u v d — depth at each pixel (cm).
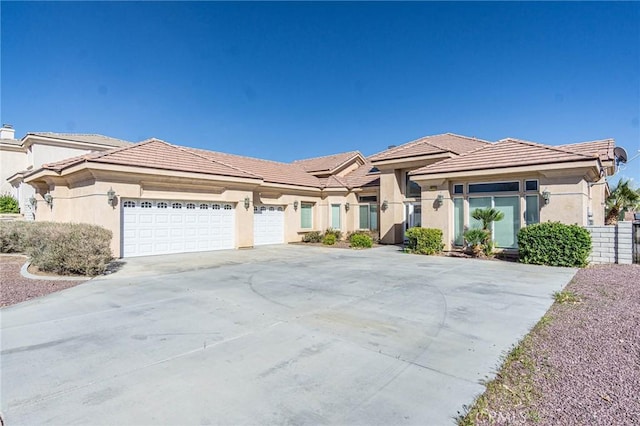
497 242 1645
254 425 339
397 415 357
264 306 772
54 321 667
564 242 1329
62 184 1727
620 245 1339
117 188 1511
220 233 1922
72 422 343
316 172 2795
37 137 2708
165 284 1010
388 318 683
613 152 1719
